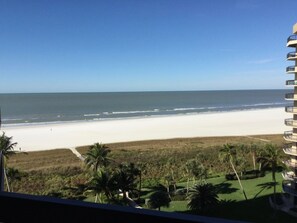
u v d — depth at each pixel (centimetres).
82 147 8356
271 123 12438
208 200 4166
